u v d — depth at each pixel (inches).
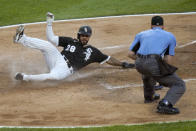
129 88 1175.0
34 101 1074.1
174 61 1421.0
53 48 1217.4
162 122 904.9
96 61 1288.1
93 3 2573.8
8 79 1269.7
